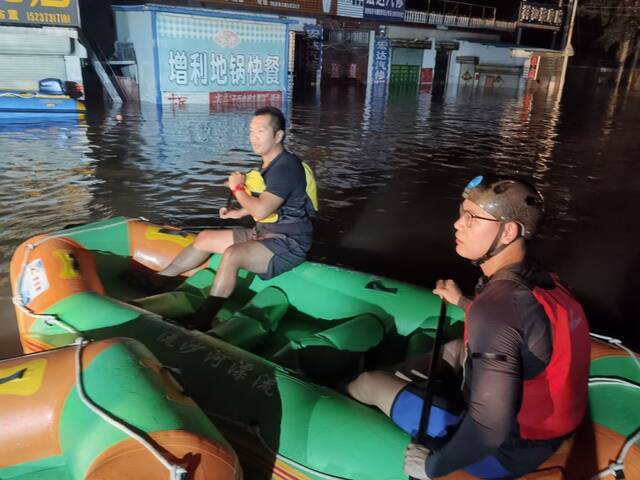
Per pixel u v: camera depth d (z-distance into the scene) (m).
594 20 41.72
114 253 4.38
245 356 2.73
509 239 1.67
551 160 11.02
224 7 19.92
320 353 3.16
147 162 9.27
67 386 2.21
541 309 1.61
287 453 2.30
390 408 2.28
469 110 19.50
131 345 2.34
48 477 2.23
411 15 27.34
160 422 1.93
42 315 3.28
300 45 24.98
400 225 6.86
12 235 5.87
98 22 18.31
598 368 2.55
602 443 2.11
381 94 24.22
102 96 18.00
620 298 5.25
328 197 7.81
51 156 9.45
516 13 32.50
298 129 13.63
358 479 2.17
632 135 14.76
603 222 7.25
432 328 3.39
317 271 3.99
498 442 1.56
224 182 8.23
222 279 3.39
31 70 15.59
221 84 18.44
